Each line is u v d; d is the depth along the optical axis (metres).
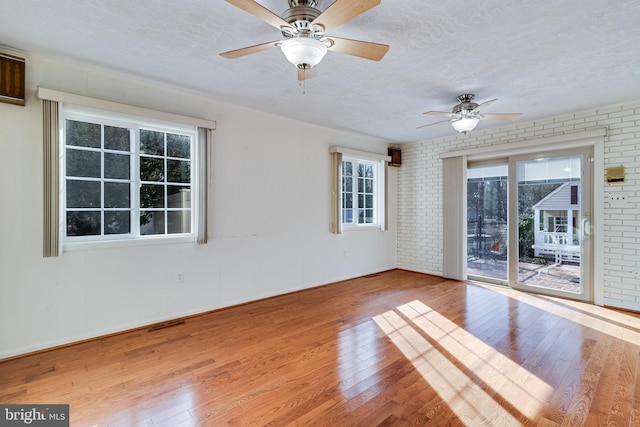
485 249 5.04
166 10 1.97
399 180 6.07
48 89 2.56
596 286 3.85
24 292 2.57
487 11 1.95
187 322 3.32
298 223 4.53
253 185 4.02
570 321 3.32
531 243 4.48
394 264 6.09
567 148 4.11
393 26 2.12
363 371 2.33
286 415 1.84
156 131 3.32
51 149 2.61
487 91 3.30
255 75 2.96
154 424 1.76
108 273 2.96
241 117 3.88
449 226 5.29
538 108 3.85
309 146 4.66
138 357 2.54
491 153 4.79
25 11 1.98
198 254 3.54
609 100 3.57
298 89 3.29
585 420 1.79
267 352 2.63
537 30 2.17
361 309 3.74
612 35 2.22
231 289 3.82
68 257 2.76
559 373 2.29
